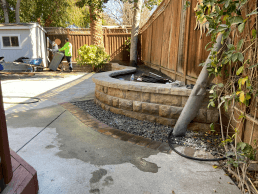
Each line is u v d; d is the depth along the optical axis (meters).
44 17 19.77
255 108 2.28
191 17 4.71
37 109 4.99
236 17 1.96
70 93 6.90
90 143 3.24
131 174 2.42
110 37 14.73
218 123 3.52
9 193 1.62
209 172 2.50
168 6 6.91
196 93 3.27
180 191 2.14
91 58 12.73
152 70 9.18
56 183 2.23
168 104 3.90
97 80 5.18
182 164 2.67
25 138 3.36
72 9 20.31
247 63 2.24
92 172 2.45
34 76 11.04
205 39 3.97
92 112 4.87
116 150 3.03
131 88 4.23
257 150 2.39
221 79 3.31
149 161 2.73
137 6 11.83
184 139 3.37
